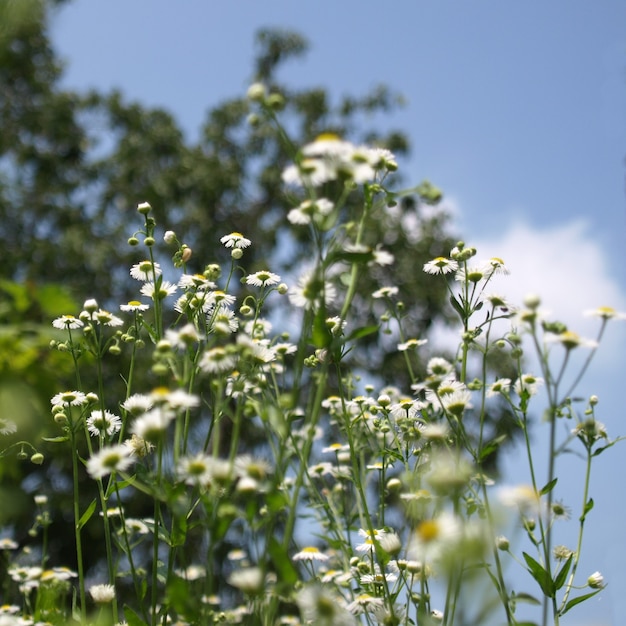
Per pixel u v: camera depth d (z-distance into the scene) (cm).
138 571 120
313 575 117
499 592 103
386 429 117
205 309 116
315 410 102
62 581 119
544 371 101
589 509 108
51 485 216
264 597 99
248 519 99
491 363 246
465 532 97
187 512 109
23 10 102
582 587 107
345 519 127
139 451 109
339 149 103
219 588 184
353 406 126
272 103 105
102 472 103
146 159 315
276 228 289
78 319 116
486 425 229
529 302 102
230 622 112
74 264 274
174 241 117
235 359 106
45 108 301
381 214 279
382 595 110
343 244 105
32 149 293
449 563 97
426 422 113
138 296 279
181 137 323
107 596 107
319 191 269
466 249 115
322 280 103
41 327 94
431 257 282
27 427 93
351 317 264
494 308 112
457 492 99
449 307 274
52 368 94
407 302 271
